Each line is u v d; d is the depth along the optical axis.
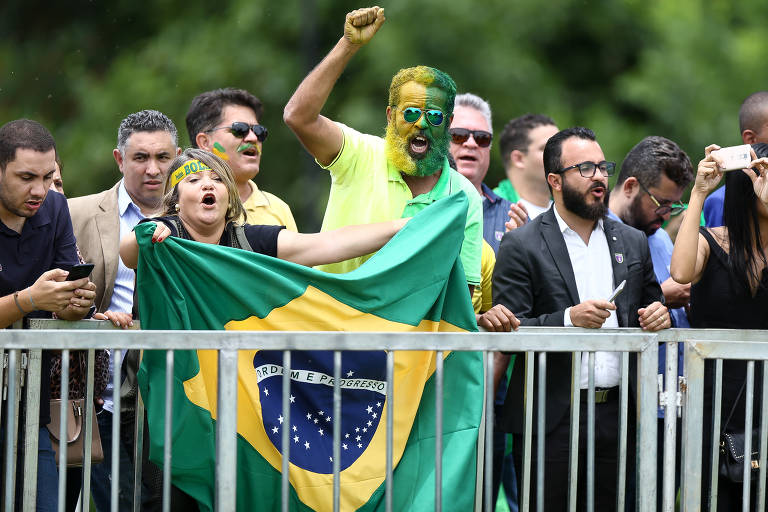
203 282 16.14
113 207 20.95
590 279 18.83
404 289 16.62
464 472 16.23
